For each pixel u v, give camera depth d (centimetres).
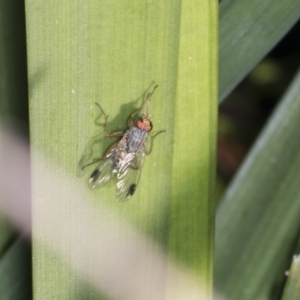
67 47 14
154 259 14
